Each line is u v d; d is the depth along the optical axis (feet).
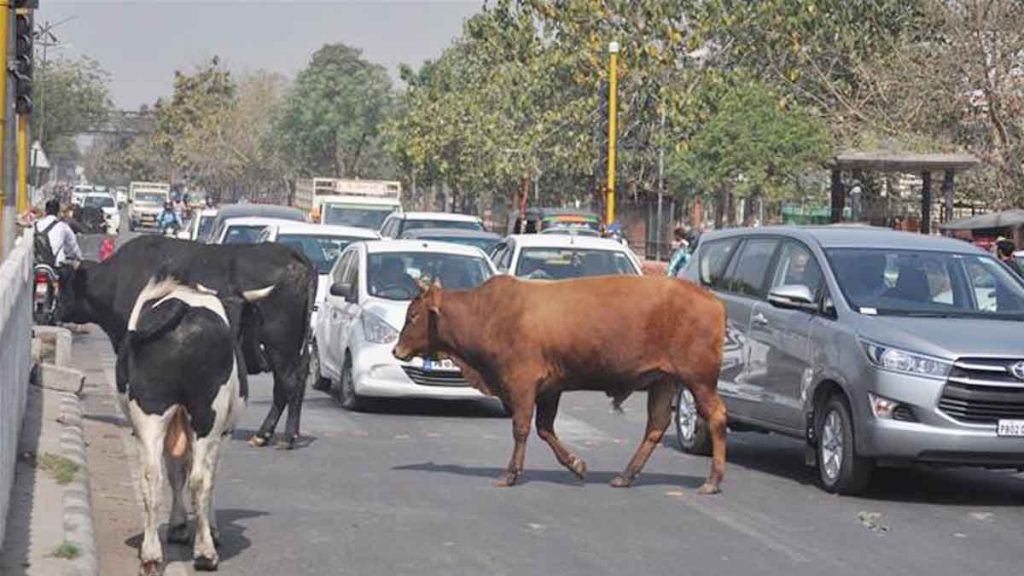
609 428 56.95
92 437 49.75
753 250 49.37
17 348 41.06
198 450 30.50
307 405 61.52
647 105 169.17
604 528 36.65
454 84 221.05
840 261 45.14
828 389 43.04
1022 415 40.34
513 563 32.48
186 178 402.11
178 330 29.45
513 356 41.83
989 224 117.19
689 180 151.43
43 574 27.86
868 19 172.96
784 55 172.65
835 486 42.24
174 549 33.32
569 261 73.82
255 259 48.70
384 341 58.23
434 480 43.09
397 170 270.67
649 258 169.58
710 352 41.60
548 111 174.70
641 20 170.71
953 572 32.81
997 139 138.72
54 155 415.64
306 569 31.60
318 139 307.37
